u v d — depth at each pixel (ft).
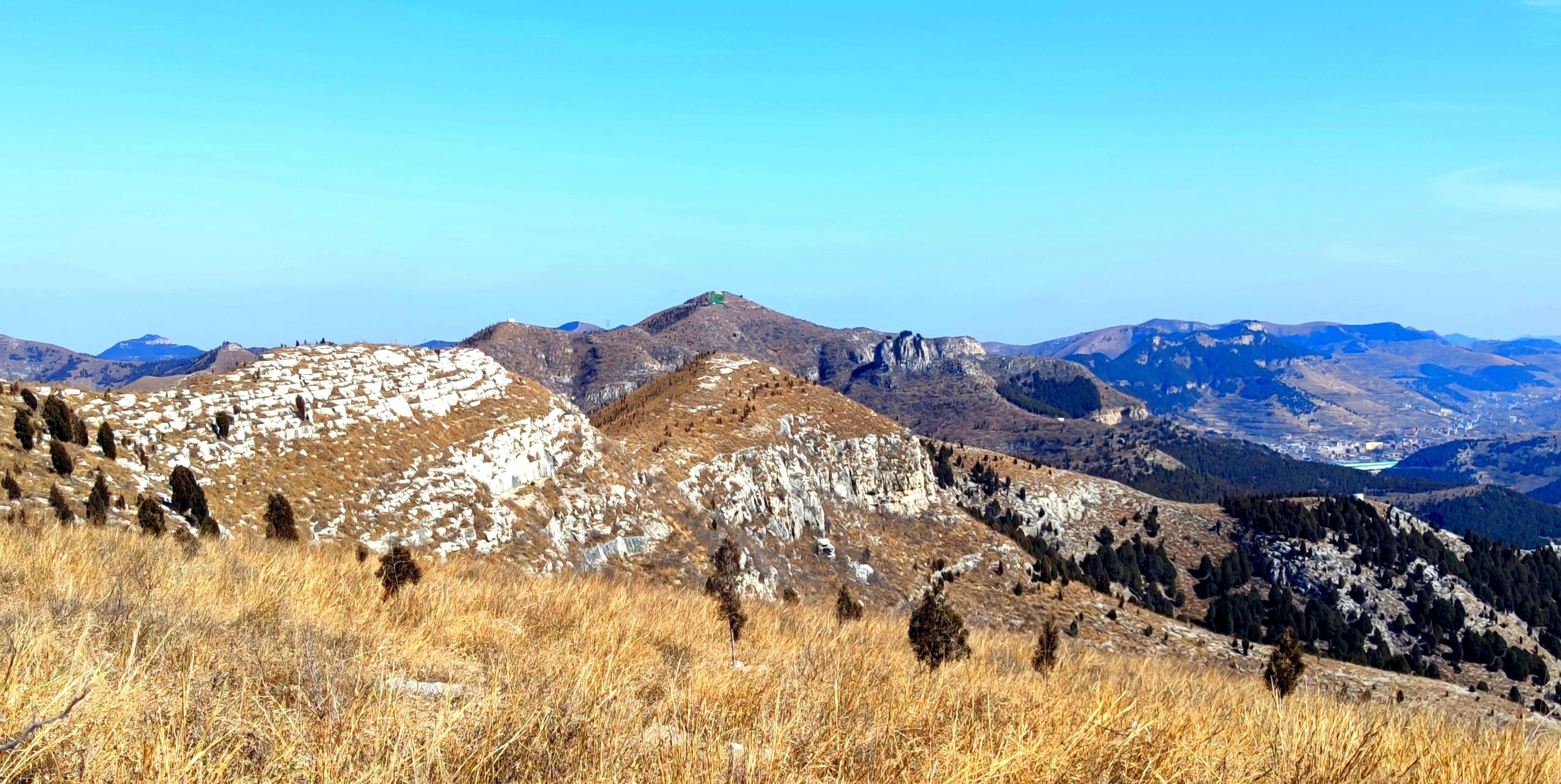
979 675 36.37
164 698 17.10
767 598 164.45
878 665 34.30
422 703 19.81
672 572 152.76
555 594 49.90
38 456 92.12
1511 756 23.45
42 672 16.88
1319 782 19.84
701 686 23.94
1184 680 42.32
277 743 15.46
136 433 106.42
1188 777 19.53
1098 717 22.24
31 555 37.32
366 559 63.10
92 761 13.69
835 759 18.47
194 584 35.37
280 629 28.19
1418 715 31.35
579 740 17.44
